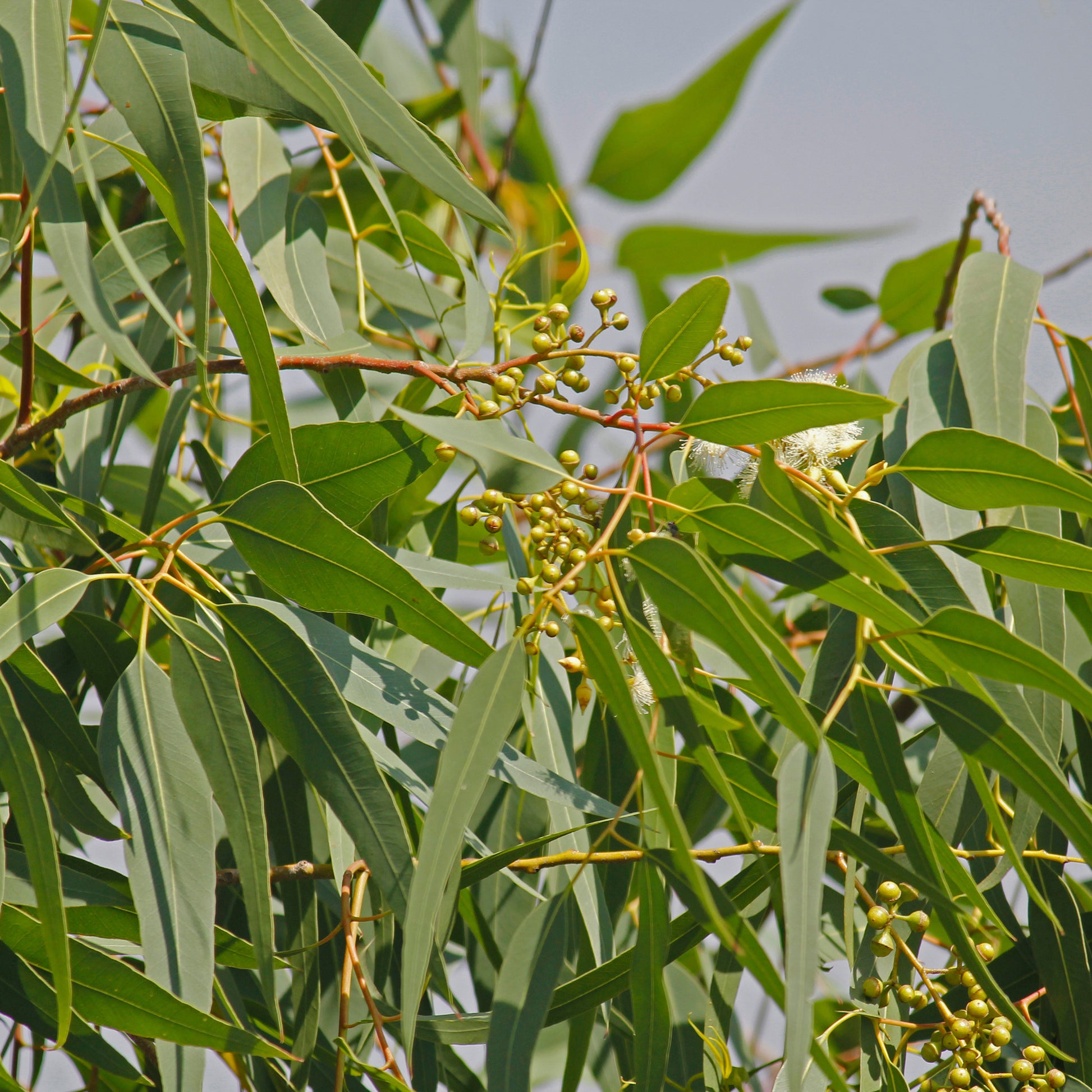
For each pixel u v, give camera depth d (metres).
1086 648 4.48
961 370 4.38
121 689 4.32
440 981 4.44
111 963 4.30
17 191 4.36
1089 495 4.30
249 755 4.31
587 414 4.34
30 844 4.28
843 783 4.45
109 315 4.25
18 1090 4.41
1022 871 4.32
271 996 4.30
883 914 4.35
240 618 4.32
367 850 4.30
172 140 4.30
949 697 4.29
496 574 4.42
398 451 4.37
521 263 4.45
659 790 4.23
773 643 4.26
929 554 4.37
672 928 4.38
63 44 4.29
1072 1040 4.41
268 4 4.32
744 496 4.38
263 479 4.38
